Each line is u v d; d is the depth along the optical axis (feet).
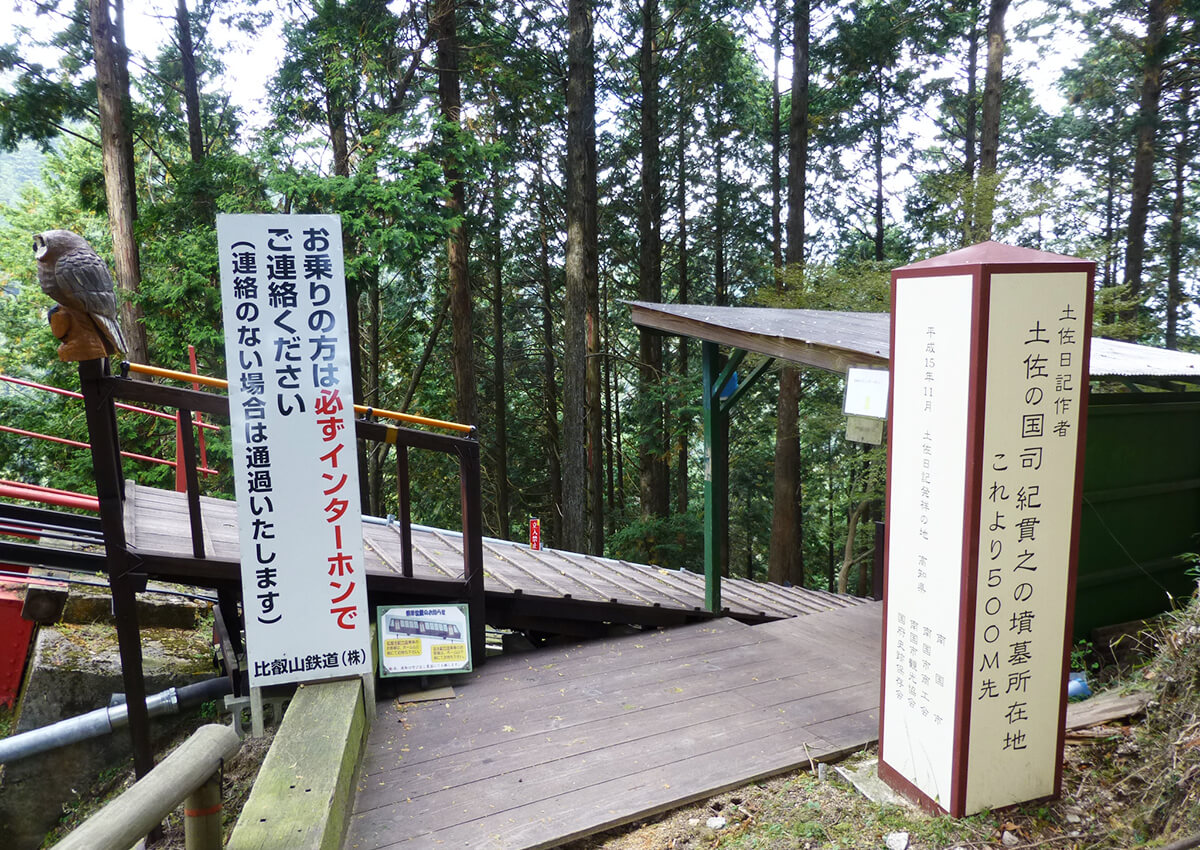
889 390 10.21
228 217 11.55
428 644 14.29
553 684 14.32
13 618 17.72
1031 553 9.19
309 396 11.99
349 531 12.25
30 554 12.82
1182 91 54.65
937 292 9.21
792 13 50.24
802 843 9.28
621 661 15.57
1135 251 48.93
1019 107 71.10
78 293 10.98
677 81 65.31
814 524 78.84
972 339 8.67
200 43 54.34
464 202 49.03
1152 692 11.21
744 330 16.26
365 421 13.83
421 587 14.55
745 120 68.95
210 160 42.60
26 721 15.87
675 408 54.95
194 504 12.68
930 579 9.56
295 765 9.55
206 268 38.86
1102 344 18.25
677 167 71.20
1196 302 56.65
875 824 9.55
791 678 14.52
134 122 46.14
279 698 13.15
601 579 20.53
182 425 12.56
